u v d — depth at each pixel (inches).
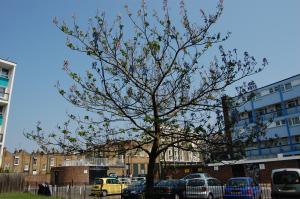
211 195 765.3
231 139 271.0
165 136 301.0
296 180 542.0
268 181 1235.9
